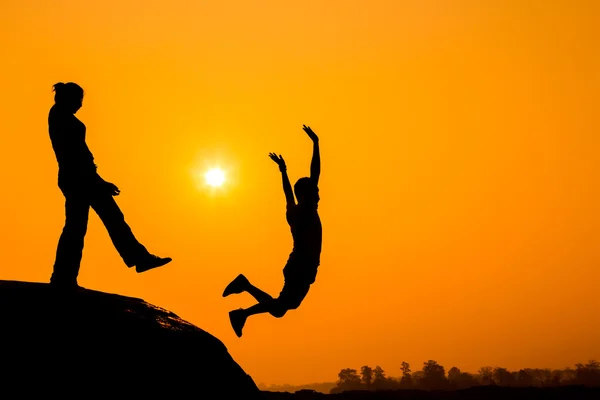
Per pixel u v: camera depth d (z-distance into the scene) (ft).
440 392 73.26
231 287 32.27
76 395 25.14
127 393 26.00
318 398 68.18
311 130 32.17
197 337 30.66
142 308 30.58
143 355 27.43
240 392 29.96
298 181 31.71
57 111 29.09
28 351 25.64
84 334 26.99
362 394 70.74
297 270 30.60
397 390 74.95
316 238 31.09
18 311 26.96
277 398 67.41
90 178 28.86
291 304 30.81
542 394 71.36
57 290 28.73
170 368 27.73
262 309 31.27
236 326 31.40
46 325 26.73
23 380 24.84
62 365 25.68
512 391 73.05
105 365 26.32
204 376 28.76
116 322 28.19
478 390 74.08
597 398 68.85
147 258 29.71
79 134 28.96
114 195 29.60
